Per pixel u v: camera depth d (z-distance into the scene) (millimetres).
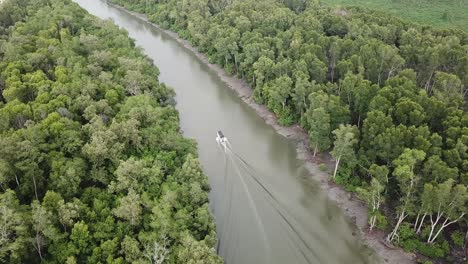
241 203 109188
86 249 80625
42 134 100625
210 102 157500
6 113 107250
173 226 84938
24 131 98812
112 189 92375
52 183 91688
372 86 120688
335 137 112250
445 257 90625
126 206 83875
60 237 79188
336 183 113312
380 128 105250
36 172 92438
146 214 88375
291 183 115875
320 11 188500
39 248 78188
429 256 91125
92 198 92188
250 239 98812
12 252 72625
